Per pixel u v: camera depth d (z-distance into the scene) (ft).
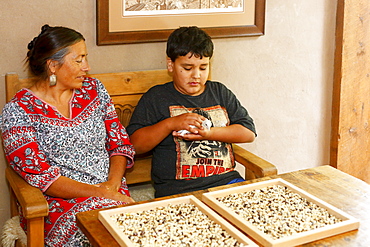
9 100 6.72
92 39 7.38
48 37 6.24
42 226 5.56
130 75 7.52
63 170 6.46
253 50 8.64
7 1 6.73
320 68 9.43
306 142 9.76
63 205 6.14
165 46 7.91
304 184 5.78
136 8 7.45
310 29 9.09
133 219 4.85
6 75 6.71
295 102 9.39
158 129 6.85
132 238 4.47
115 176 6.73
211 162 7.09
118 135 6.95
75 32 6.42
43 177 6.07
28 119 6.21
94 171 6.66
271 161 9.52
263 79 8.91
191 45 6.72
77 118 6.55
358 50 9.44
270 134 9.35
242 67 8.64
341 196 5.48
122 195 6.32
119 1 7.30
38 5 6.92
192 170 7.02
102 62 7.54
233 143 7.67
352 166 10.13
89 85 6.87
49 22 7.05
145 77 7.63
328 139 9.97
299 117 9.52
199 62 6.84
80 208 5.98
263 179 5.88
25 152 6.06
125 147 6.94
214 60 8.37
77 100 6.66
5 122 6.18
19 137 6.10
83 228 4.78
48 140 6.32
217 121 7.23
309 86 9.43
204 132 6.71
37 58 6.30
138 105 7.29
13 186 6.10
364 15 9.30
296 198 5.34
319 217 4.91
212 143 7.12
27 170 6.02
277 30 8.78
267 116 9.20
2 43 6.84
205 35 6.95
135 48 7.69
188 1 7.81
